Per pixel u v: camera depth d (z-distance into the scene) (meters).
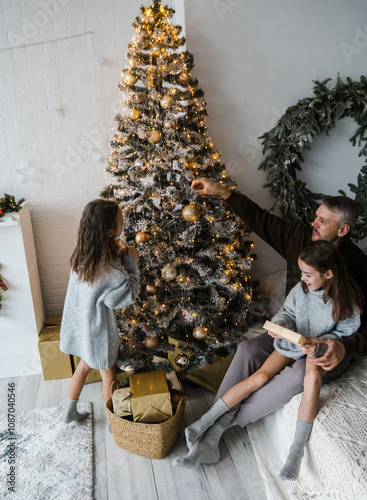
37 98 2.42
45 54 2.36
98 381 2.38
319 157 2.58
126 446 1.88
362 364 1.89
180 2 2.23
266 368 1.81
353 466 1.37
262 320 2.34
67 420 1.99
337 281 1.64
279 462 1.79
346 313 1.66
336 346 1.58
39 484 1.71
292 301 1.82
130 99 1.96
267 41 2.32
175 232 1.97
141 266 2.04
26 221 2.39
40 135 2.49
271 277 2.58
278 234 2.07
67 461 1.82
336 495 1.42
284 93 2.43
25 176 2.54
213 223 2.01
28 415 2.10
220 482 1.74
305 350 1.56
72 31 2.35
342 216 1.82
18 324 2.35
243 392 1.79
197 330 2.01
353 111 2.40
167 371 2.11
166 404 1.79
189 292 2.12
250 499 1.66
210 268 2.02
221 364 2.18
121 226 1.78
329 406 1.62
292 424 1.67
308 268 1.65
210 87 2.34
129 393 1.82
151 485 1.72
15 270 2.26
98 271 1.69
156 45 1.81
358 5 2.34
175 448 1.91
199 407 2.16
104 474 1.78
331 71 2.44
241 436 1.98
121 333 2.15
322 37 2.36
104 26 2.37
